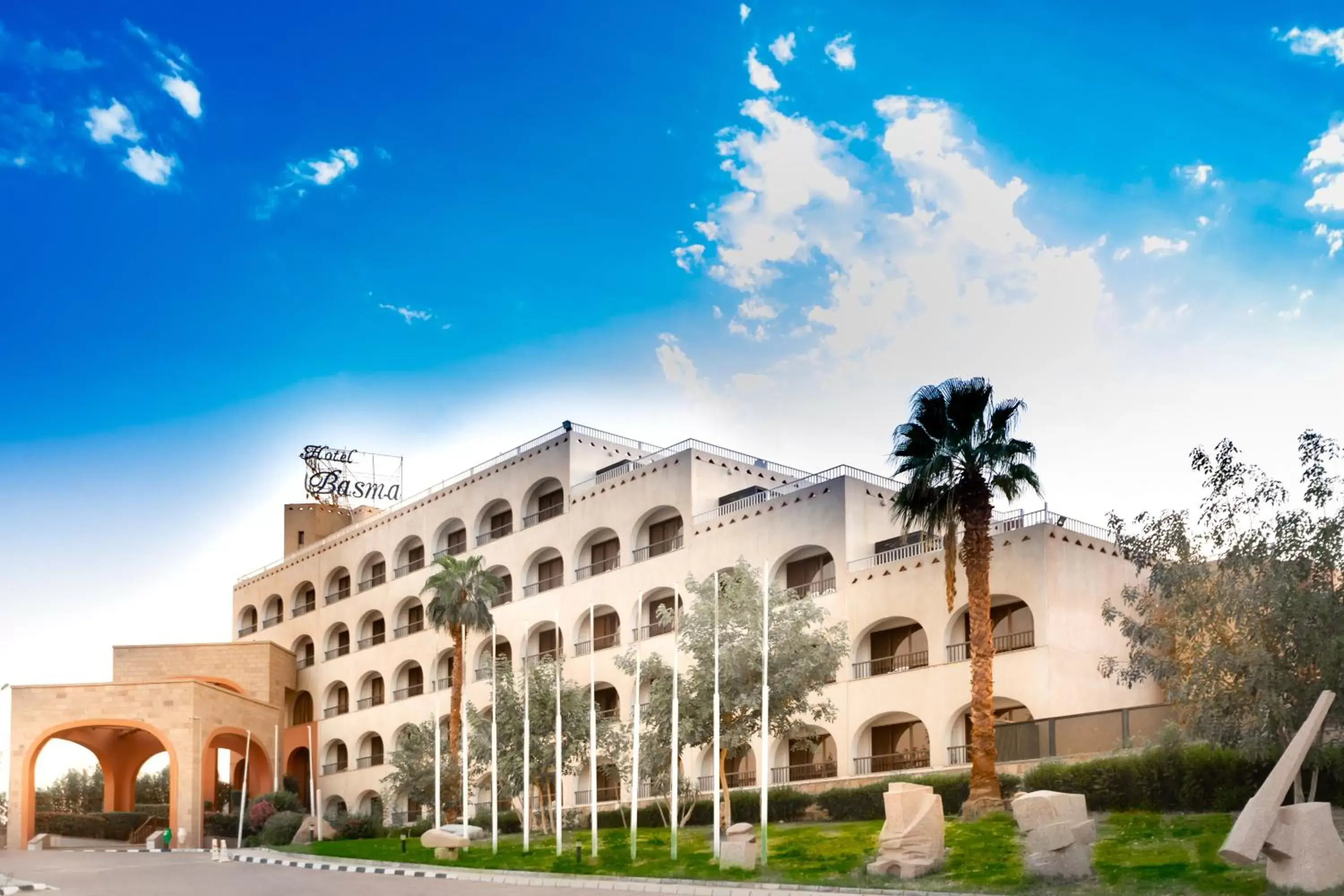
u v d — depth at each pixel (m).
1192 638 35.75
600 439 80.56
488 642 82.81
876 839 38.59
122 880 40.88
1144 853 32.09
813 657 49.59
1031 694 53.47
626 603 72.00
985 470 46.84
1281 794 25.75
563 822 62.31
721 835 45.50
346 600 96.38
